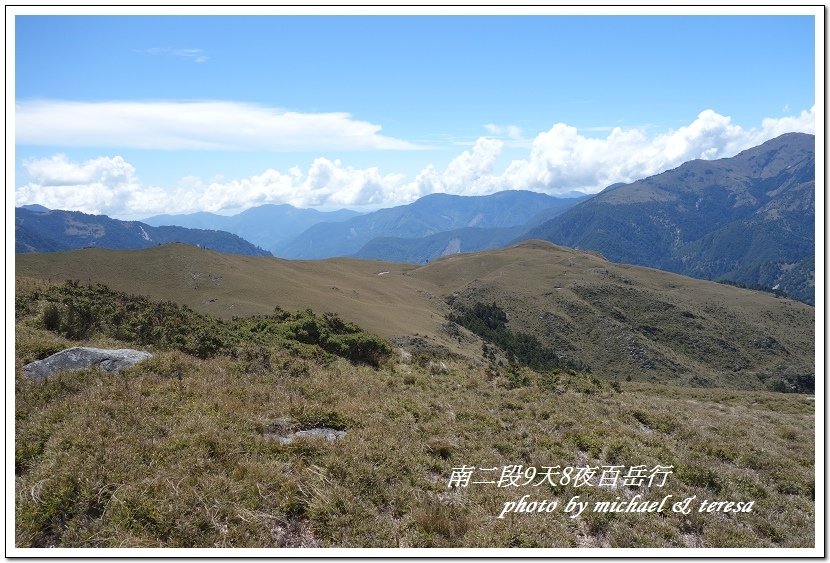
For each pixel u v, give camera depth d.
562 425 15.50
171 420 11.02
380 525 8.80
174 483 8.73
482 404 16.84
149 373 13.95
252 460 9.92
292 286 111.00
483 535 8.88
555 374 23.53
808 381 134.38
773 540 10.46
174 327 19.44
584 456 13.32
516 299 168.88
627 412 17.66
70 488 8.22
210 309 88.50
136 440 9.89
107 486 8.41
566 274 197.00
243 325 24.06
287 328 22.88
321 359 19.98
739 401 32.06
